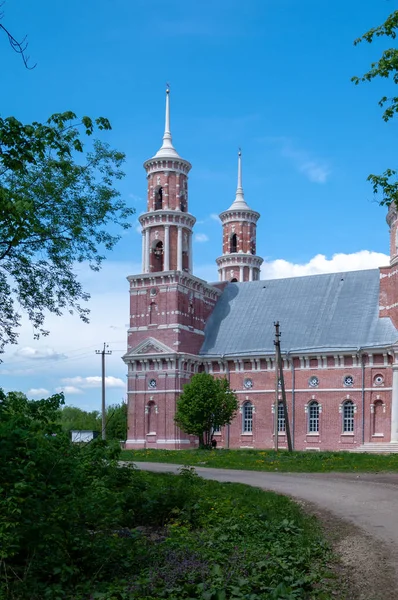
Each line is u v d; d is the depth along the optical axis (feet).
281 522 66.08
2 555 44.04
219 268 360.28
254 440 258.78
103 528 56.18
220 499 77.20
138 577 48.06
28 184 96.17
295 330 264.52
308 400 251.39
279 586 44.42
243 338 273.95
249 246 358.23
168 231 279.28
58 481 52.90
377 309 255.29
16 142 53.57
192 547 54.90
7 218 54.34
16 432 50.11
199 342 279.49
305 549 55.52
